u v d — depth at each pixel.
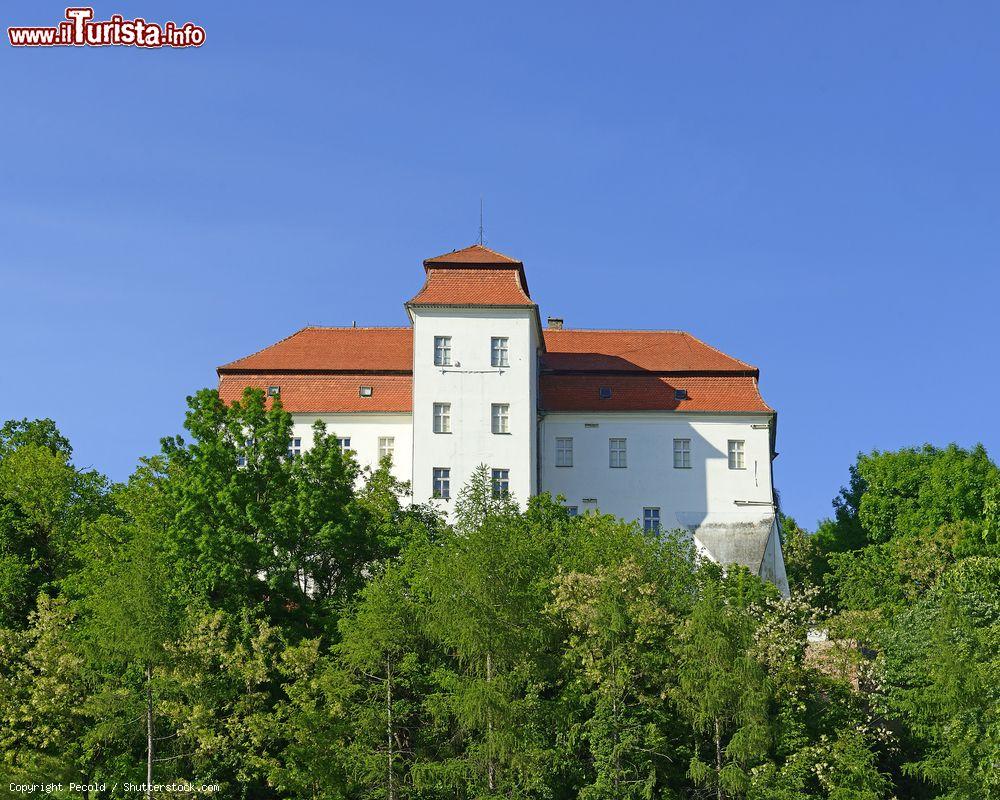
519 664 56.12
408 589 59.06
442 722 55.44
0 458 85.38
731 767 53.19
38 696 53.97
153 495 68.62
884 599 74.56
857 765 53.47
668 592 60.25
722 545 83.12
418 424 82.81
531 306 84.06
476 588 57.28
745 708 54.38
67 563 70.88
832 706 57.38
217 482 65.25
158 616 55.56
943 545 76.75
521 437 82.88
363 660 56.38
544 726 54.50
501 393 83.31
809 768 53.62
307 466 68.81
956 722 54.84
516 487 82.19
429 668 57.44
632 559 60.34
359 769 53.66
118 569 59.31
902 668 58.16
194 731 53.09
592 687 55.97
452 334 83.94
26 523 72.00
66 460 87.25
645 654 56.00
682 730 55.91
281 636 58.84
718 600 57.16
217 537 62.97
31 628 61.78
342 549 65.56
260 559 63.03
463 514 69.12
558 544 66.19
